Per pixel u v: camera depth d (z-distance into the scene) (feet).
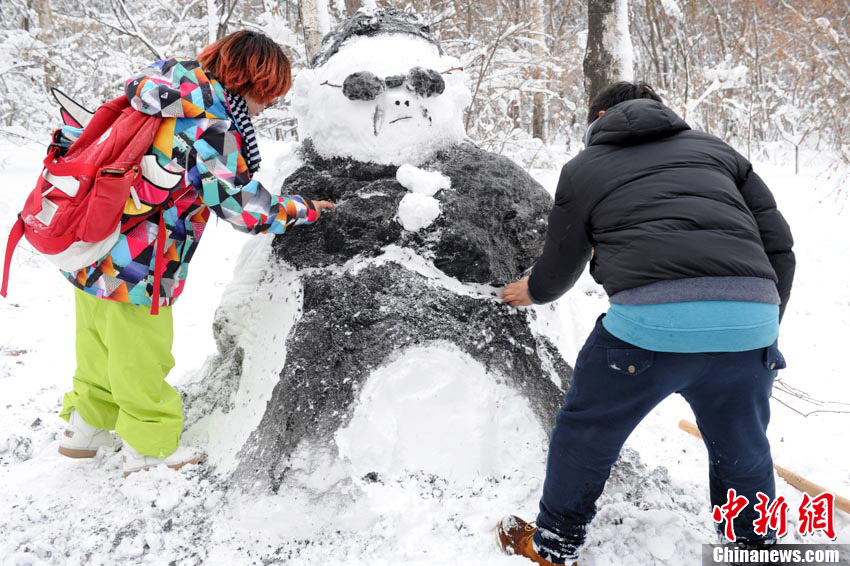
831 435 9.44
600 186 5.53
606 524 6.78
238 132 6.86
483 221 7.78
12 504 7.30
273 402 7.18
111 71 30.01
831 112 31.07
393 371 7.13
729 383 5.31
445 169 7.95
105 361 7.57
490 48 26.99
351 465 6.68
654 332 5.05
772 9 37.88
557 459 5.83
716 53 54.54
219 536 6.59
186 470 7.48
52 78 34.73
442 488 6.91
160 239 6.73
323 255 7.84
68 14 35.78
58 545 6.61
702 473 8.34
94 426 7.88
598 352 5.50
